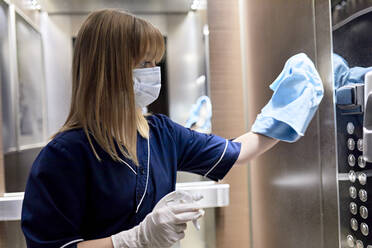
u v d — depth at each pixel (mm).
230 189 1571
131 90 670
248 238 1575
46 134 1621
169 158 807
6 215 1250
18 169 1523
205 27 1616
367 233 645
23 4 1578
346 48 692
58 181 635
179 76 1688
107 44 665
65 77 1633
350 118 689
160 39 709
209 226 1572
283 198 1157
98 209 676
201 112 1629
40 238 617
